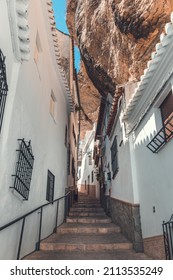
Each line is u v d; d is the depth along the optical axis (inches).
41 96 208.7
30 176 164.9
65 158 350.0
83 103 653.3
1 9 110.7
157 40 197.5
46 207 218.8
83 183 963.3
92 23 283.4
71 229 246.1
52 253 174.4
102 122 482.3
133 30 207.0
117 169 273.6
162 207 140.2
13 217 130.7
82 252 180.2
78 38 341.1
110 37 258.1
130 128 214.8
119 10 215.3
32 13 178.4
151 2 184.7
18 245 140.6
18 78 136.4
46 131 226.8
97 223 291.6
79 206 418.9
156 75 143.4
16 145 135.9
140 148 190.1
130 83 223.5
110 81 297.9
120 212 250.8
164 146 138.0
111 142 343.3
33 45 181.6
